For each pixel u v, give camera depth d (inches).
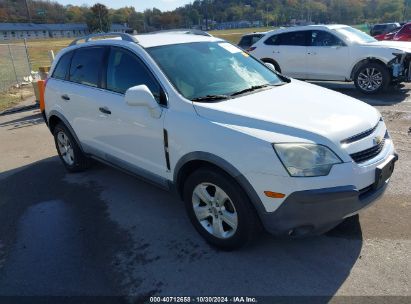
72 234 151.8
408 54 360.2
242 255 130.6
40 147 271.9
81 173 214.8
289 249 131.9
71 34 4407.0
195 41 171.5
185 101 135.0
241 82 156.5
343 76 393.4
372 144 121.2
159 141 142.7
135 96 135.7
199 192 134.4
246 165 114.9
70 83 194.4
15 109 412.2
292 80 173.8
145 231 150.4
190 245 138.9
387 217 147.6
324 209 110.8
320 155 110.4
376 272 118.6
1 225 162.9
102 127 172.9
